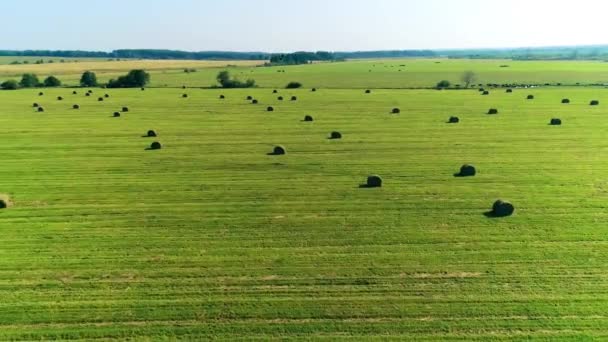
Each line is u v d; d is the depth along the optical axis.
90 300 21.53
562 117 61.50
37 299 21.64
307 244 26.75
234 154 45.84
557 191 34.66
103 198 34.53
